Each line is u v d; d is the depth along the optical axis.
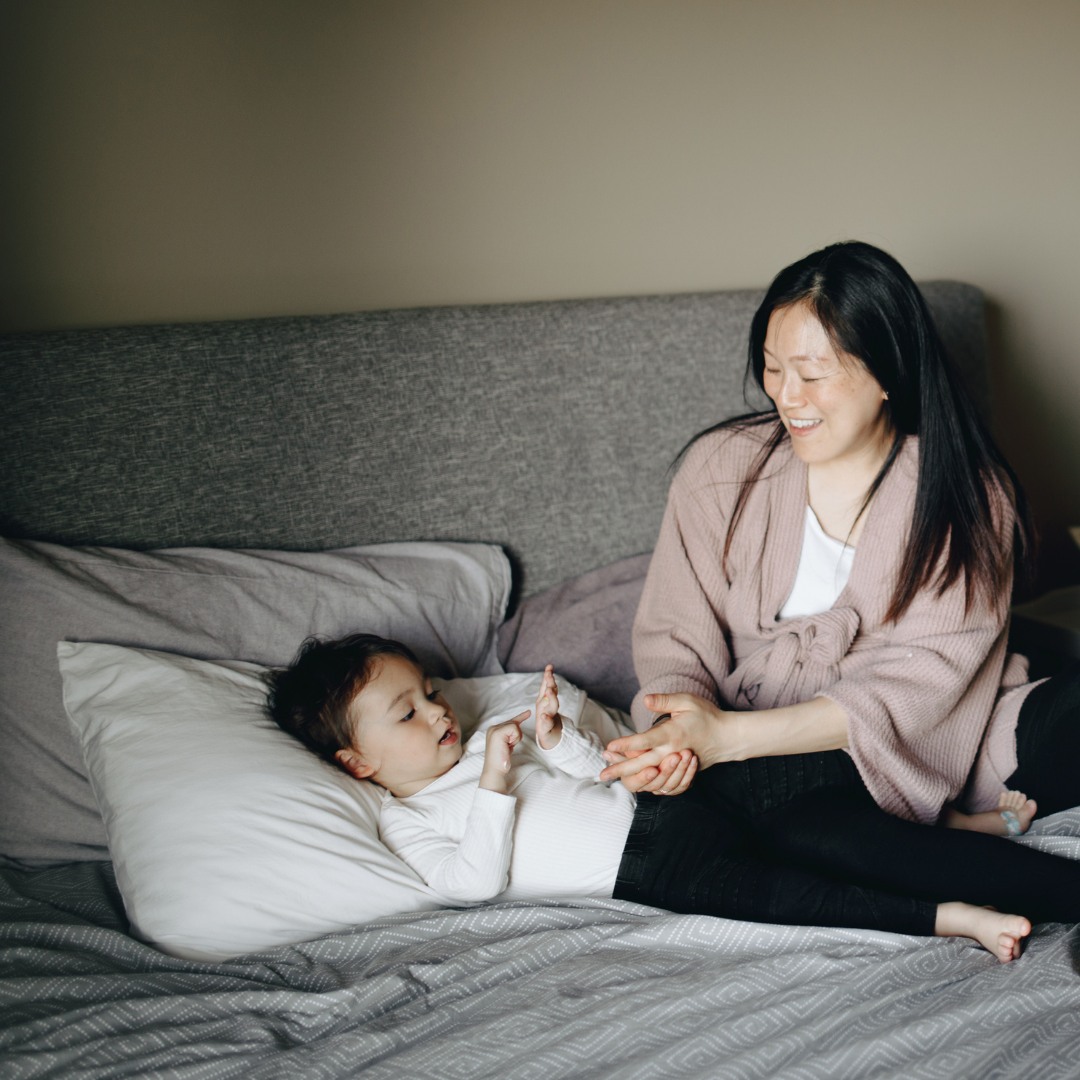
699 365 1.70
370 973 0.92
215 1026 0.82
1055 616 1.94
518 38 1.63
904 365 1.13
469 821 1.06
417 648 1.37
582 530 1.62
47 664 1.16
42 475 1.25
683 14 1.75
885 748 1.12
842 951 0.90
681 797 1.11
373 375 1.45
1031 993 0.81
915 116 1.97
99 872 1.12
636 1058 0.77
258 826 1.03
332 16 1.49
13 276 1.37
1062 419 2.23
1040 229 2.11
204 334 1.35
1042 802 1.19
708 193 1.85
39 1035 0.80
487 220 1.67
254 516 1.38
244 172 1.48
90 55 1.36
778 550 1.27
